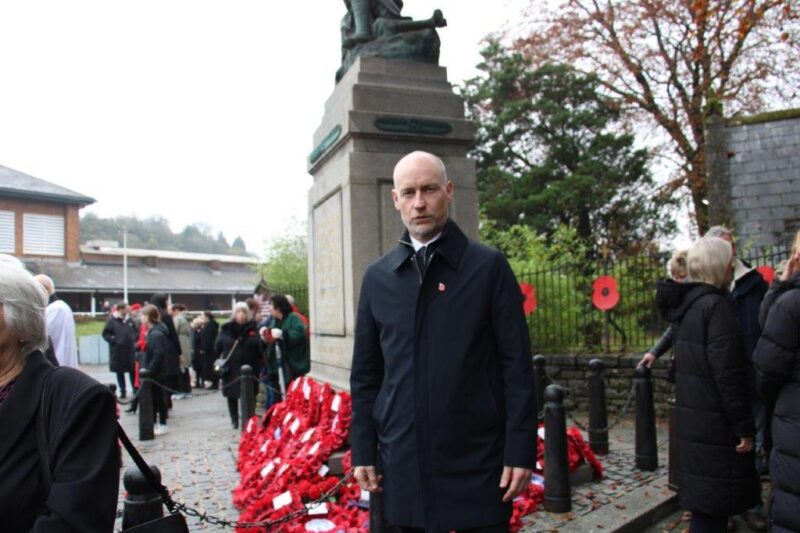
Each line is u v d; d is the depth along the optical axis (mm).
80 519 1625
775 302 2891
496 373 2348
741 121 13914
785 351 2760
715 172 13719
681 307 3434
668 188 20781
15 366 1870
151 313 8633
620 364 8508
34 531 1592
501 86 24719
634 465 5625
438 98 6312
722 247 3432
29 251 44875
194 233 110938
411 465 2268
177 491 5383
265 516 4055
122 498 5297
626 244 23188
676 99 19547
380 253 5879
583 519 4250
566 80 24000
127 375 18328
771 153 13422
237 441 7703
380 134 5969
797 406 2711
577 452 5086
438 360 2279
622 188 23391
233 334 9414
